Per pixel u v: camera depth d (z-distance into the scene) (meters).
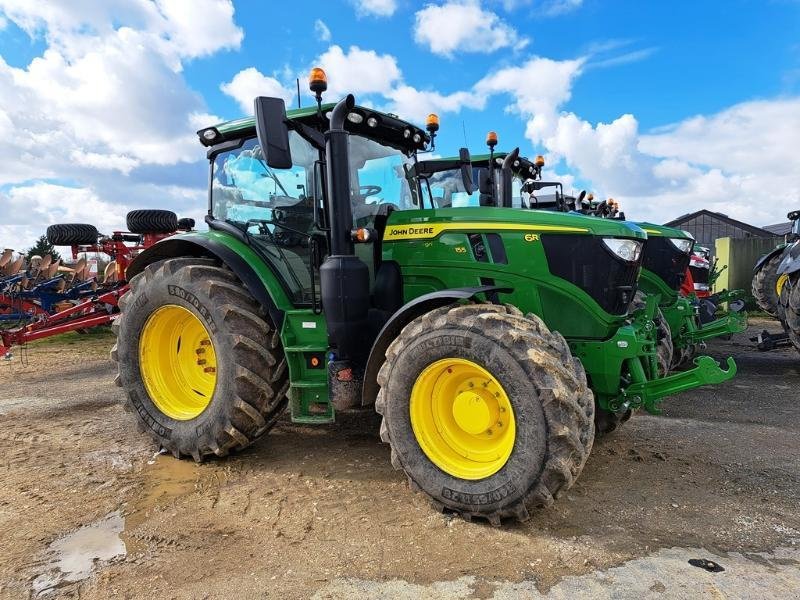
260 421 3.80
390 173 4.44
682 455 3.95
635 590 2.34
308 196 3.92
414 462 3.11
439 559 2.60
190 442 3.88
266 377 3.77
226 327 3.74
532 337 2.80
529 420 2.73
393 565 2.56
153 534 2.89
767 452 4.02
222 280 3.96
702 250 10.30
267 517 3.06
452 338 2.93
